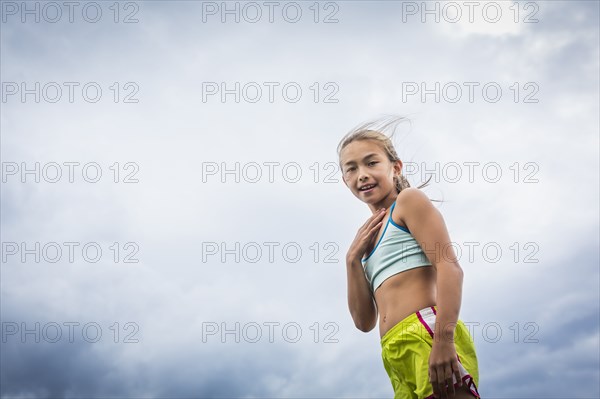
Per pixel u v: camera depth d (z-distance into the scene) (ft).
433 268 8.59
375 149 9.43
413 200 8.63
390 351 8.37
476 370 8.09
